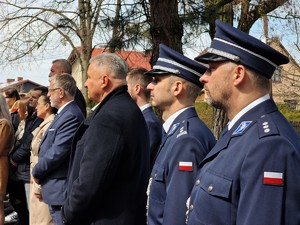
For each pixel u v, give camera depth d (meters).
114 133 2.51
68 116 3.91
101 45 7.34
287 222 1.59
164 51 2.74
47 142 3.94
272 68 1.85
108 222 2.51
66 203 2.54
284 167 1.61
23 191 5.45
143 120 2.72
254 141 1.69
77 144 2.71
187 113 2.61
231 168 1.73
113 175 2.50
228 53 1.85
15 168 5.39
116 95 2.71
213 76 1.89
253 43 1.81
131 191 2.57
